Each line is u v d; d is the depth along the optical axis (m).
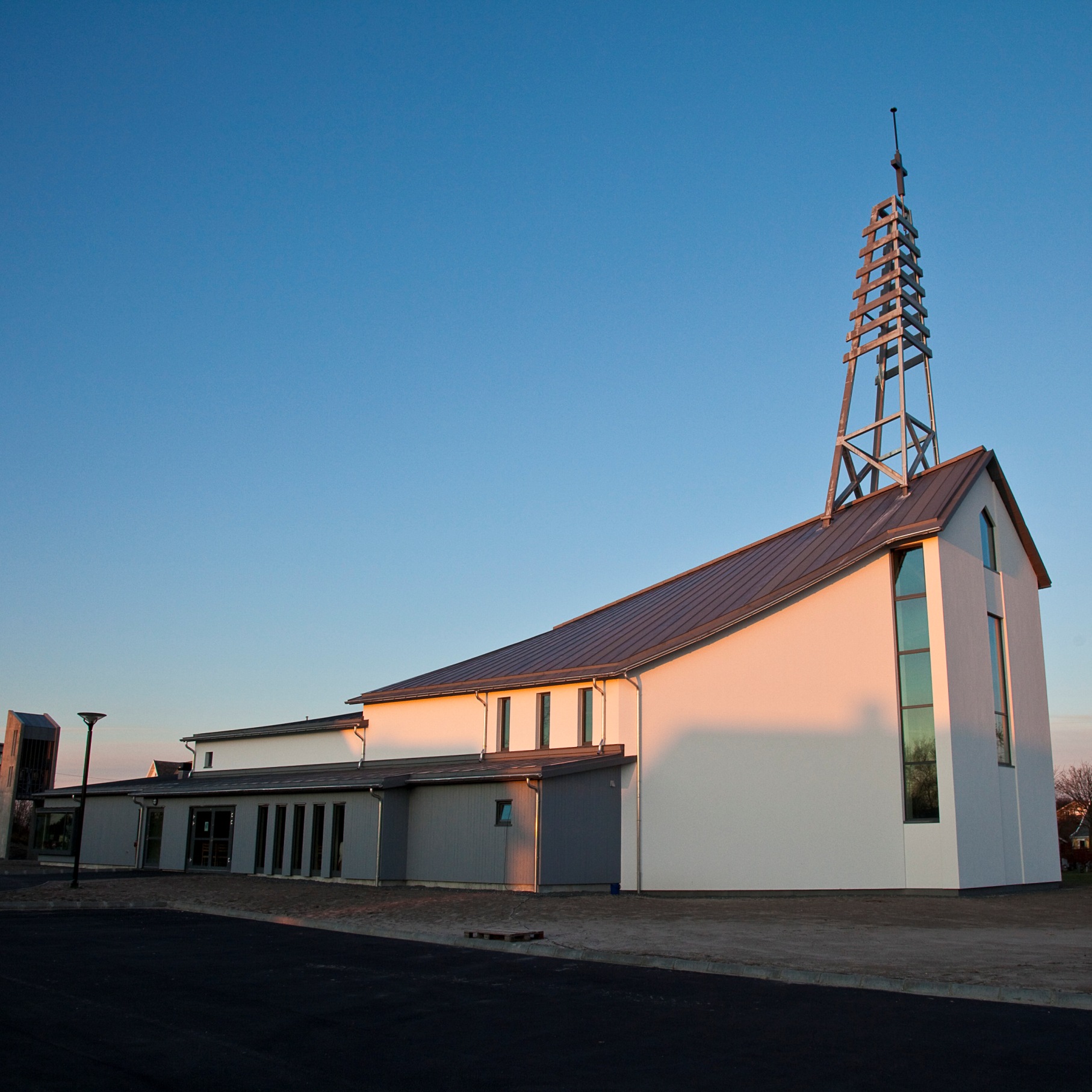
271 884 26.97
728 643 25.88
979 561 27.19
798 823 24.55
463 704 31.59
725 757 25.25
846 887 23.98
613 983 11.25
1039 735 28.73
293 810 30.14
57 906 20.47
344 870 27.75
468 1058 8.02
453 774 26.05
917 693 24.53
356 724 34.91
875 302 32.97
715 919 17.88
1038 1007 9.66
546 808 24.17
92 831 37.78
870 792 24.36
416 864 26.91
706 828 24.94
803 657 25.41
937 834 23.53
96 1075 7.50
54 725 45.84
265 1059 7.98
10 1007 9.87
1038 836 27.64
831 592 25.66
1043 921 17.72
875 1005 9.84
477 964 12.72
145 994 10.59
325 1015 9.60
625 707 26.38
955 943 14.16
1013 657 28.12
